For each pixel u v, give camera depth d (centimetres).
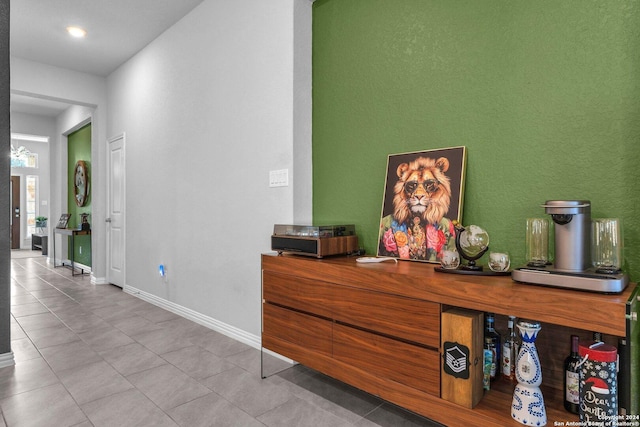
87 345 276
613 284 117
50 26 372
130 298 427
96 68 479
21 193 1009
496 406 142
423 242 193
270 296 220
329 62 248
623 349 118
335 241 210
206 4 325
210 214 321
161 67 388
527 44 166
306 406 190
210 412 184
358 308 175
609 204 145
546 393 152
